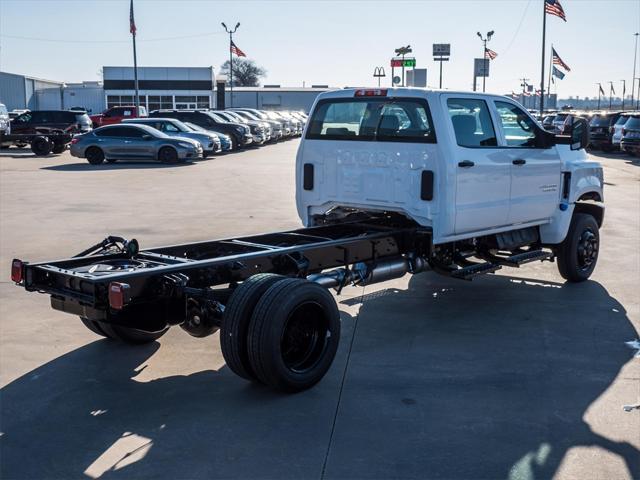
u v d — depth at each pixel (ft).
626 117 104.94
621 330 22.52
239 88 266.57
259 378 17.01
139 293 16.53
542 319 23.71
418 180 22.26
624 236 38.37
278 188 59.82
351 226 24.58
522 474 13.61
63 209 46.44
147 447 14.67
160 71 226.17
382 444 14.80
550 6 131.75
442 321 23.48
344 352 20.44
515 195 24.67
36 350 20.48
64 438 15.08
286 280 17.22
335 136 24.12
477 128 23.40
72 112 110.73
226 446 14.71
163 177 68.59
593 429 15.55
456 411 16.43
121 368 19.16
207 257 20.74
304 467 13.84
